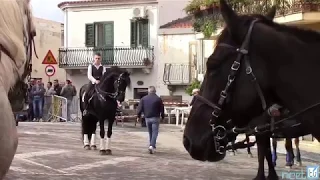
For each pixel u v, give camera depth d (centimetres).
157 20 2872
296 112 334
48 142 1521
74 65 3028
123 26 2945
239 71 333
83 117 1364
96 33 3009
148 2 2886
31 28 335
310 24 1446
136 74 2906
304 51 333
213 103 344
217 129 343
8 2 303
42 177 923
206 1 1634
